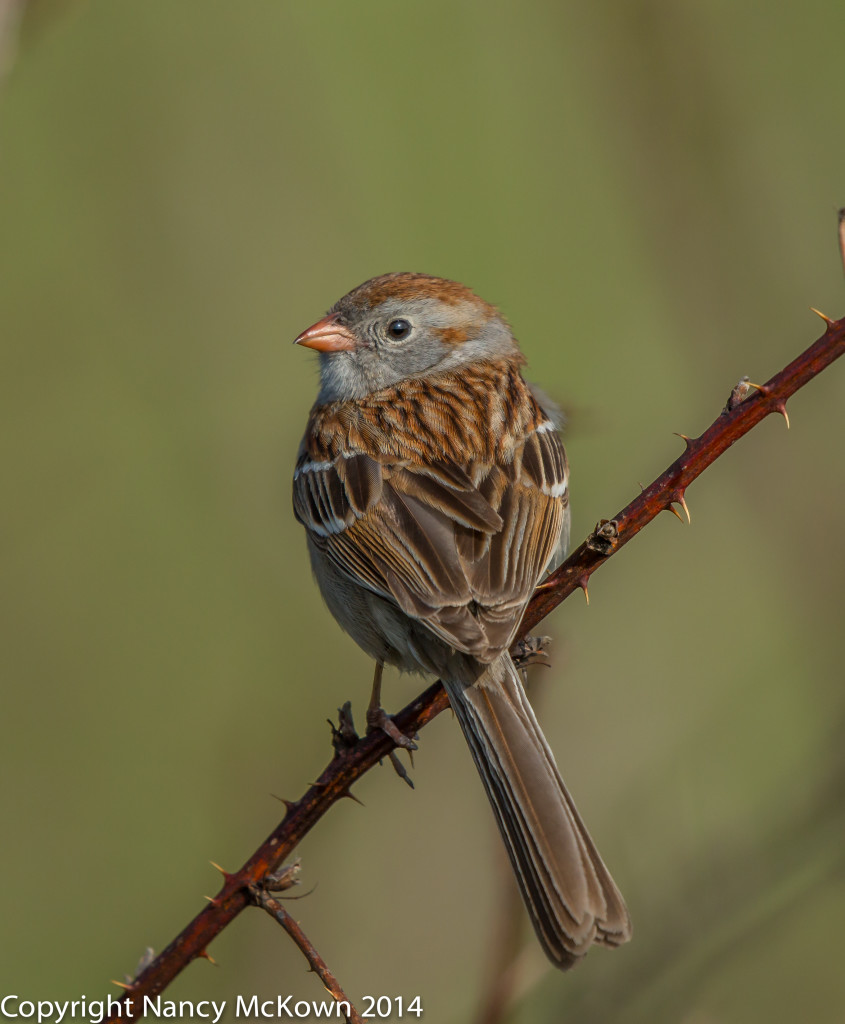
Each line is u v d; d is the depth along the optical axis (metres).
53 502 11.22
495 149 13.98
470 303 9.21
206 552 11.80
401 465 7.64
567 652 7.30
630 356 13.10
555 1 11.60
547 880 5.73
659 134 10.54
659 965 6.96
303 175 12.62
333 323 9.13
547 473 7.80
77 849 10.77
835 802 7.21
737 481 9.81
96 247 12.05
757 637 9.96
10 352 11.46
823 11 11.80
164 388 12.00
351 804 8.92
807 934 8.67
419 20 14.12
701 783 8.00
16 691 11.47
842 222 5.24
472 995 8.18
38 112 12.48
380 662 7.57
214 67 12.58
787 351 10.27
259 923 8.55
